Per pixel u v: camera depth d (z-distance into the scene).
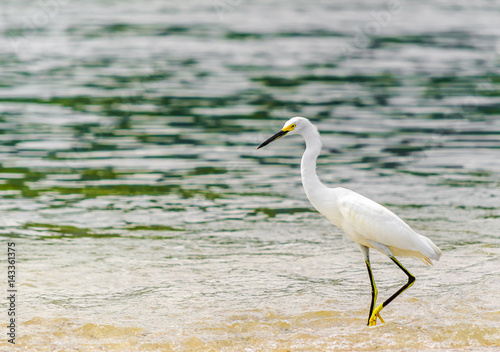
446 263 11.27
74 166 17.66
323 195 9.08
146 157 18.64
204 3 50.03
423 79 29.25
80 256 11.53
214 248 12.09
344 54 34.28
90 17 43.56
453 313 9.19
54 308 9.26
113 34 38.44
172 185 16.28
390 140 20.61
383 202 14.96
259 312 9.20
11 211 14.12
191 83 28.11
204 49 34.84
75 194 15.46
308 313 9.12
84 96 25.84
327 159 18.64
